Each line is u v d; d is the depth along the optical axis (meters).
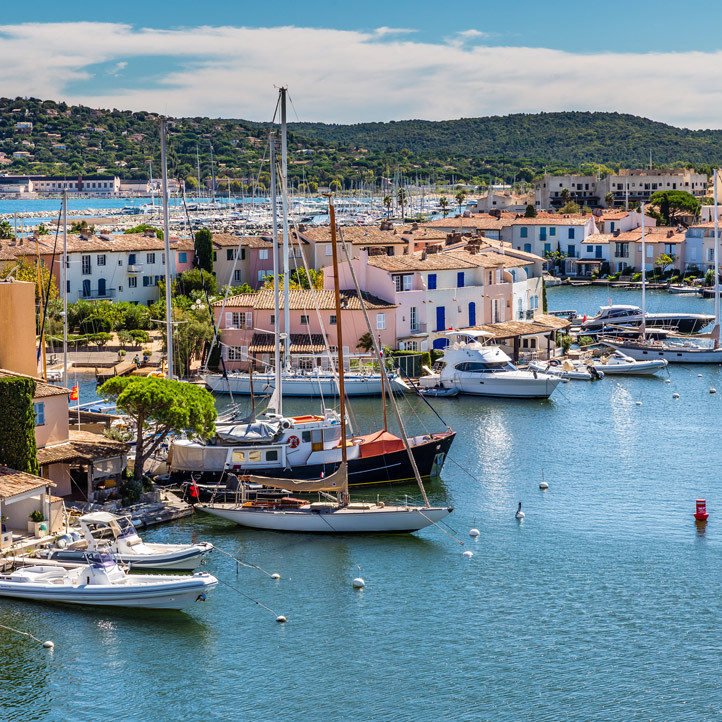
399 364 127.38
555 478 85.44
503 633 57.47
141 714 49.88
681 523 74.25
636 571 65.62
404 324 134.00
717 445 96.38
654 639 56.69
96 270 170.88
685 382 130.62
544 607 60.56
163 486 79.31
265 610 60.22
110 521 62.97
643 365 137.62
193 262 182.50
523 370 129.25
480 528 73.25
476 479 85.19
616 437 99.75
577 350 150.12
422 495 80.31
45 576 60.84
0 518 64.50
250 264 189.12
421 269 136.50
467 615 59.53
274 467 79.81
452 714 49.69
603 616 59.41
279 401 92.31
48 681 52.53
